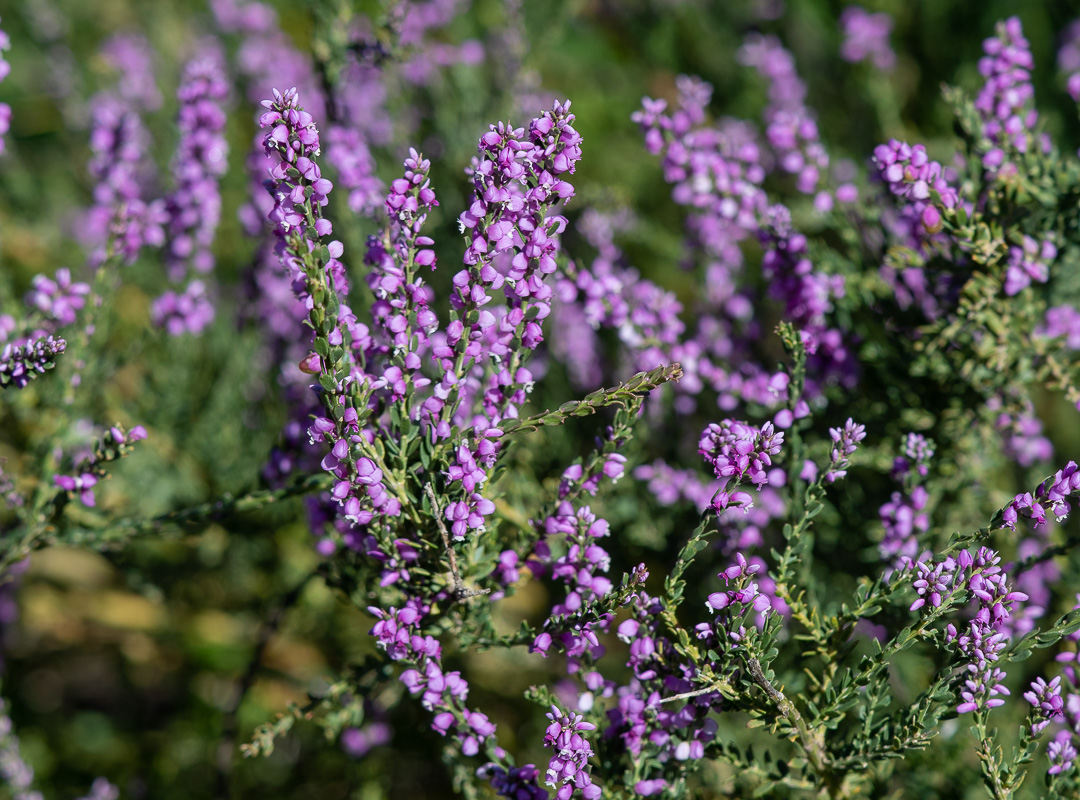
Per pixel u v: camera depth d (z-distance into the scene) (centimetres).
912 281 115
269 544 123
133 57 166
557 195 95
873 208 110
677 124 109
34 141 174
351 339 96
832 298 108
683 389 111
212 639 134
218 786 116
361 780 119
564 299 107
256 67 165
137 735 144
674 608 96
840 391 109
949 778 106
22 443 121
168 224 116
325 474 104
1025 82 110
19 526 111
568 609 97
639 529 111
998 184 105
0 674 143
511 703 123
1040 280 105
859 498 110
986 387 107
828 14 157
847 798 99
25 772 114
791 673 101
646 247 151
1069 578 109
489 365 101
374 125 140
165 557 126
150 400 120
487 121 132
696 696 97
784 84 152
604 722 100
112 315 120
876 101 140
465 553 97
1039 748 108
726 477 95
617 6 172
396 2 112
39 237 149
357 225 111
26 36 178
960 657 96
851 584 109
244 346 120
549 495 105
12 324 107
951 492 109
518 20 130
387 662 102
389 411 96
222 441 121
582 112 164
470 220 94
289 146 93
